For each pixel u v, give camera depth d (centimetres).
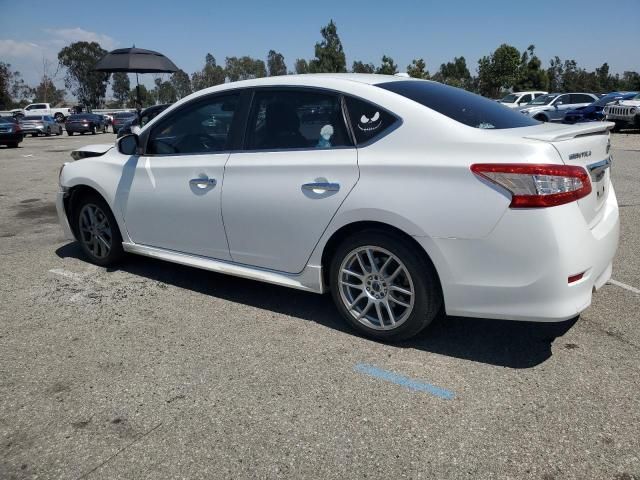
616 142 1741
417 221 309
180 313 405
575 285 290
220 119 404
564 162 287
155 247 454
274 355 338
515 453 244
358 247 339
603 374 306
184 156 421
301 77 376
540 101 2381
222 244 405
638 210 709
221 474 236
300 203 353
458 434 258
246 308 413
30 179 1176
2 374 321
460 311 313
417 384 302
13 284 470
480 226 293
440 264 309
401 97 333
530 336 356
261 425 268
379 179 322
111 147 519
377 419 271
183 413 279
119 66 1495
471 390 295
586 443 249
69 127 3591
